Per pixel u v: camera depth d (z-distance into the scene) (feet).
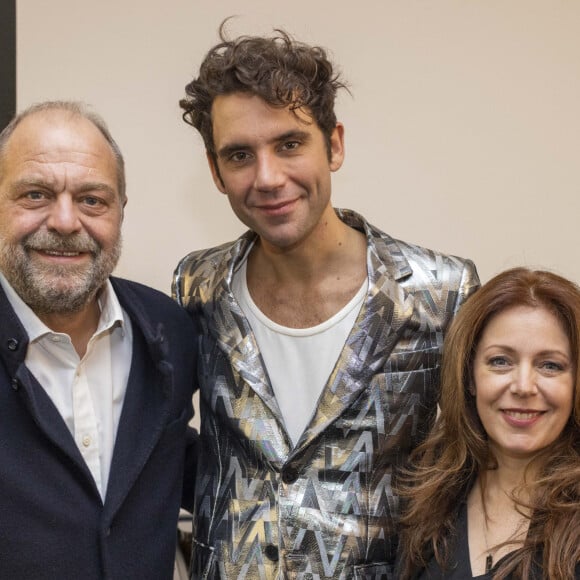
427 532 4.92
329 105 5.12
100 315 5.28
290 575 5.01
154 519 5.14
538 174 8.61
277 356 5.40
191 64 8.32
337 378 5.13
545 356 4.68
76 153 4.83
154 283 8.52
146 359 5.29
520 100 8.52
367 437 5.14
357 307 5.35
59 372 5.09
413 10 8.39
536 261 8.67
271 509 5.12
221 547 5.20
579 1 8.45
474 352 4.95
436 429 5.19
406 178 8.55
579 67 8.50
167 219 8.49
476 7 8.42
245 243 5.69
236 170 5.06
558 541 4.39
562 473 4.59
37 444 4.77
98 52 8.28
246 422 5.25
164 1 8.26
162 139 8.40
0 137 4.99
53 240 4.80
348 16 8.37
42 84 8.27
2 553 4.65
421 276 5.40
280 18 8.34
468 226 8.62
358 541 5.03
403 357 5.24
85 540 4.77
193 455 6.00
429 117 8.50
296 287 5.45
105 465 5.09
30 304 4.99
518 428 4.67
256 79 4.81
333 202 8.54
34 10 8.20
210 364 5.55
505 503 4.83
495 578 4.46
